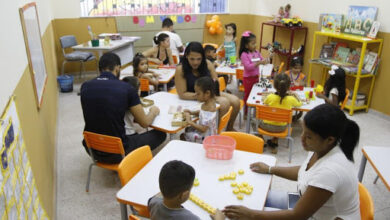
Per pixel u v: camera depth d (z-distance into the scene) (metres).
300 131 3.99
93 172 3.10
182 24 7.20
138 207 1.77
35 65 2.40
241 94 5.43
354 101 4.45
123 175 1.87
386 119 4.34
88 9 6.56
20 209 1.26
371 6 4.34
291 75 4.07
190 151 2.10
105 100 2.45
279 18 6.18
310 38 5.71
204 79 2.57
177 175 1.26
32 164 1.76
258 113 3.25
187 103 3.16
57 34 6.46
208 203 1.58
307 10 5.69
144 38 7.07
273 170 1.81
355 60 4.59
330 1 5.11
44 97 2.88
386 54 4.23
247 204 1.57
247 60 4.10
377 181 2.92
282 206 1.77
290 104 3.22
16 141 1.36
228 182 1.75
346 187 1.31
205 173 1.83
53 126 3.57
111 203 2.64
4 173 1.12
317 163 1.40
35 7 2.89
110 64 2.59
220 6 7.43
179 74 3.25
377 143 3.64
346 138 1.36
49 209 2.18
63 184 2.90
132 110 2.56
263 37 7.14
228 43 5.32
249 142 2.25
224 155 1.99
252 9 7.42
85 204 2.62
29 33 2.26
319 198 1.31
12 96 1.44
